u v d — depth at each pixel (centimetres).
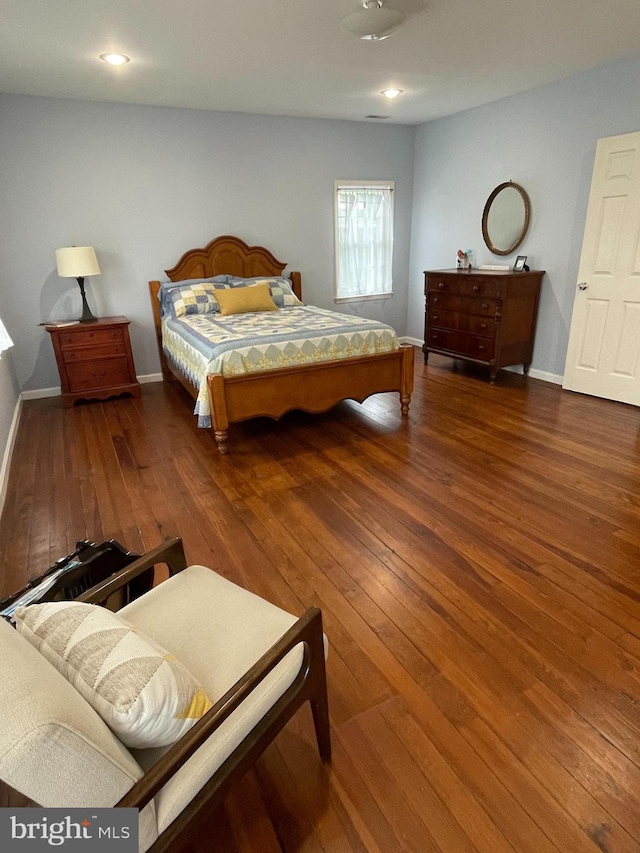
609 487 264
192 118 444
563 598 185
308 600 188
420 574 201
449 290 480
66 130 405
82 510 257
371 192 550
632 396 385
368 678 154
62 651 91
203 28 266
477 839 113
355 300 582
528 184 437
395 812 119
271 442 339
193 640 120
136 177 438
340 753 132
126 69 329
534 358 469
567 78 383
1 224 404
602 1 250
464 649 164
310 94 401
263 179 489
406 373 366
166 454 324
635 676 153
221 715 89
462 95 421
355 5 242
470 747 133
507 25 278
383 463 302
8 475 297
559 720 140
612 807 118
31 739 64
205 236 480
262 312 445
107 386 434
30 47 288
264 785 126
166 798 86
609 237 374
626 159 352
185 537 231
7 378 376
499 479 277
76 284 441
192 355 354
